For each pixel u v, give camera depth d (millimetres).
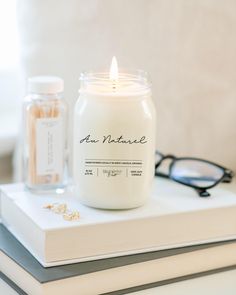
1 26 1082
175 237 626
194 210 625
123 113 597
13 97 1125
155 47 820
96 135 601
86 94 608
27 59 879
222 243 644
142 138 605
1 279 638
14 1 1064
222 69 812
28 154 677
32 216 601
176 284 623
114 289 598
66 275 567
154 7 809
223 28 798
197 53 812
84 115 605
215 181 708
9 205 667
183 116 838
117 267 591
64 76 861
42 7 855
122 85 604
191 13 801
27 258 603
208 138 838
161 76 829
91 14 832
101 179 607
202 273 642
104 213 612
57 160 682
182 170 741
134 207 623
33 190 678
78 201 640
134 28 820
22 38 883
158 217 611
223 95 820
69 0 839
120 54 831
